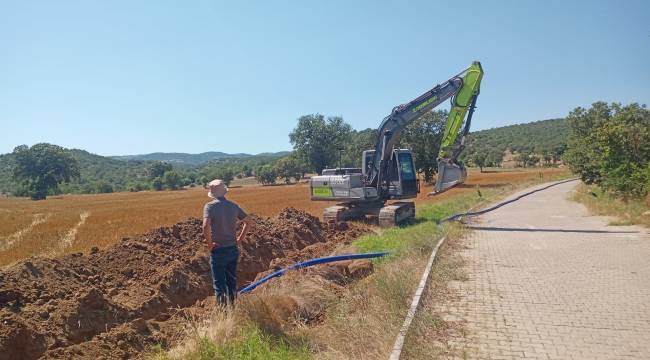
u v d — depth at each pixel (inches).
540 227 650.8
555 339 232.8
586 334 239.0
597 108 1232.8
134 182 5305.1
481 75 693.3
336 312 262.2
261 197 1875.0
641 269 376.8
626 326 249.4
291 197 1812.3
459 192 1676.9
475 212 874.8
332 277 350.9
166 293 313.6
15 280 256.8
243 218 272.5
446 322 256.8
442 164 701.3
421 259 406.3
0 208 2084.2
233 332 223.5
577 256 437.1
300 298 286.7
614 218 697.6
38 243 731.4
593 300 296.7
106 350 231.0
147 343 249.6
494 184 2073.1
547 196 1298.0
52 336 225.6
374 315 250.8
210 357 201.8
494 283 343.0
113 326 256.5
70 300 255.9
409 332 226.5
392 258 399.5
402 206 709.9
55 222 1117.7
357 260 404.2
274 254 490.9
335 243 573.3
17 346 207.8
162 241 423.5
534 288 327.9
